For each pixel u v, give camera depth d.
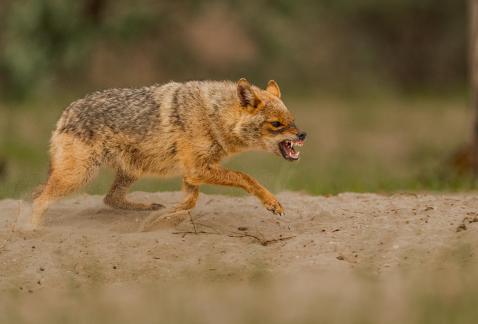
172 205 14.64
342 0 56.53
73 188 13.27
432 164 28.48
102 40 47.38
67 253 11.89
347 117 47.34
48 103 42.22
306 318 9.06
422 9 62.69
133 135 13.15
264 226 13.13
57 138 13.35
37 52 43.94
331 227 12.82
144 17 47.56
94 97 13.41
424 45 65.12
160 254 11.82
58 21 44.19
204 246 12.02
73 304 10.09
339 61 60.69
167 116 13.02
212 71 53.50
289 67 56.56
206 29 55.41
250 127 12.98
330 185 19.70
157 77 52.53
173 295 10.20
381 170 26.95
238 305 9.65
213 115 12.96
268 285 10.44
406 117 47.88
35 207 13.21
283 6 51.59
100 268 11.40
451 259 10.99
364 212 13.45
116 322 9.29
